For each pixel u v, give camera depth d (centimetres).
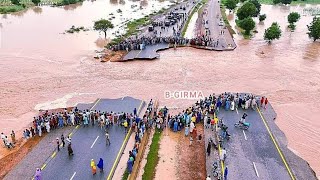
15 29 8294
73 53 6362
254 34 8181
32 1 11850
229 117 3944
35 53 6322
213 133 3606
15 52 6366
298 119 4056
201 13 10925
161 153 3272
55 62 5841
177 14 10012
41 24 8912
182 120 3706
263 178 2862
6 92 4644
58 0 12900
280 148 3344
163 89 4803
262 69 5672
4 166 3009
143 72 5400
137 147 3159
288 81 5200
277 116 4103
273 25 7475
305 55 6512
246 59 6175
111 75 5269
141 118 3825
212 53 6475
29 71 5403
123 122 3659
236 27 8988
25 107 4231
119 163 3030
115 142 3350
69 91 4709
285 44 7306
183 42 6875
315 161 3231
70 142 3102
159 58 6072
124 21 9412
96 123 3728
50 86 4859
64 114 3716
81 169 2912
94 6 12144
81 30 8250
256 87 4950
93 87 4844
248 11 9012
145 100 4438
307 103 4488
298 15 8788
